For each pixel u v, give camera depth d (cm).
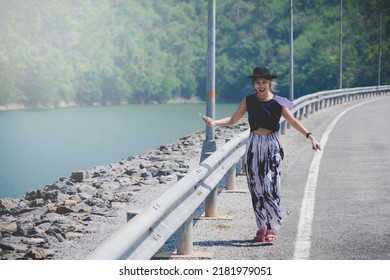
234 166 1731
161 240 962
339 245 1197
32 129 11194
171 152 3105
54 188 2262
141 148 6481
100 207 1719
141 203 1738
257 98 1198
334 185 1789
